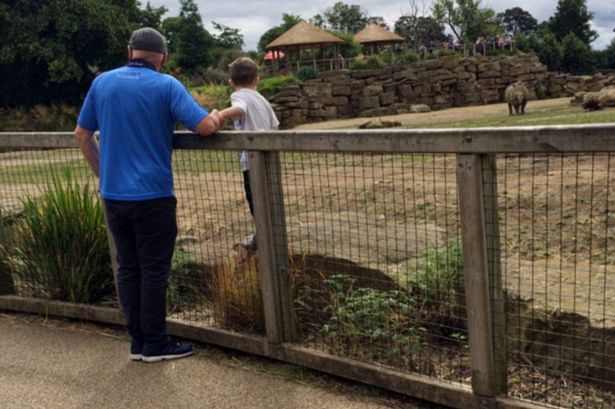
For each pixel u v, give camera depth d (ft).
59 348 14.26
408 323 12.41
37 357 13.84
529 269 14.74
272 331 12.78
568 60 199.31
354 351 12.30
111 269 16.15
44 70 92.27
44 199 16.90
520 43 191.83
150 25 105.40
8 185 19.07
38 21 88.53
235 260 14.35
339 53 151.94
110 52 93.40
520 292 12.60
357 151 11.01
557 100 110.73
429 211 20.72
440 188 23.47
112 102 12.53
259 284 13.47
